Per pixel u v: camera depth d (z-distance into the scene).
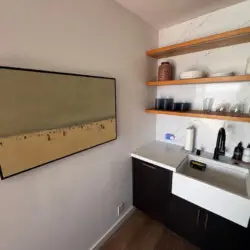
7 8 0.69
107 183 1.40
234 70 1.34
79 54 1.01
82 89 1.03
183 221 1.37
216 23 1.35
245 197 0.99
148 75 1.68
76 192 1.14
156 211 1.57
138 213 1.81
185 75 1.40
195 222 1.29
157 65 1.79
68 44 0.95
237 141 1.42
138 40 1.47
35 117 0.82
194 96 1.60
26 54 0.78
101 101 1.17
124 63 1.36
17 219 0.84
